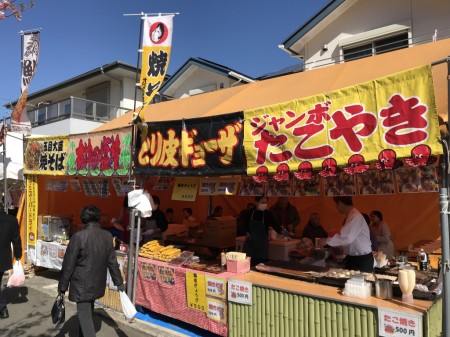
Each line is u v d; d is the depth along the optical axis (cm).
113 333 473
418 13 933
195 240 730
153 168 491
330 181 473
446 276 285
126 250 570
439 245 645
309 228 730
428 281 393
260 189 520
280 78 613
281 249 612
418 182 390
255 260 546
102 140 577
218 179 501
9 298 620
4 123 752
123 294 411
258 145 389
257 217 564
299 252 600
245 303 400
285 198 800
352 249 450
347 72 507
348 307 334
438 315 334
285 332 372
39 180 788
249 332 397
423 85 292
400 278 334
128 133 534
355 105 329
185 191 537
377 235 638
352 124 329
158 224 686
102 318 523
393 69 446
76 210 855
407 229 742
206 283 438
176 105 709
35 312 554
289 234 696
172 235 781
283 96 498
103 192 695
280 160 374
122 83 1694
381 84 315
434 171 378
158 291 497
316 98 354
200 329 473
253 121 396
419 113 292
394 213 757
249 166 397
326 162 341
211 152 430
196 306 448
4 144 742
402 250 670
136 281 520
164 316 518
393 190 417
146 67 495
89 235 388
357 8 1048
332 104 344
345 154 331
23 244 782
